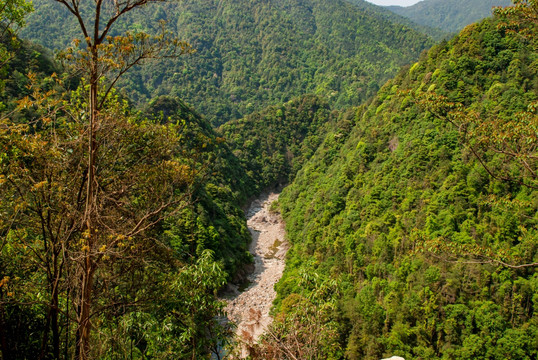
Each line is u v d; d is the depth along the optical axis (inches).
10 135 428.1
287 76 7632.9
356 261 1684.3
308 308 529.3
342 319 1277.1
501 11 497.7
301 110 4933.6
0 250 440.8
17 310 486.3
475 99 1813.5
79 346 419.8
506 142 495.5
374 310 1310.3
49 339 528.1
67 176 480.1
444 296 1250.6
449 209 1470.2
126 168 500.7
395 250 1553.9
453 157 1700.3
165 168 498.0
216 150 3324.3
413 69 2399.1
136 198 514.0
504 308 1138.0
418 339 1205.1
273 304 1787.6
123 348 509.7
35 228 494.3
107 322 515.8
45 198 437.4
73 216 440.1
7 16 447.5
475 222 1382.9
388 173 2001.7
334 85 7116.1
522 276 1176.8
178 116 3088.1
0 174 429.7
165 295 497.7
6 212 438.6
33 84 472.7
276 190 4141.2
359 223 1930.4
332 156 3093.0
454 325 1165.1
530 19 472.7
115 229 444.1
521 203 574.6
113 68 412.2
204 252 513.3
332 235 2021.4
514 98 1593.3
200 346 523.2
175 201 494.3
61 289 490.0
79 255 420.8
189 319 497.4
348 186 2298.2
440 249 535.8
